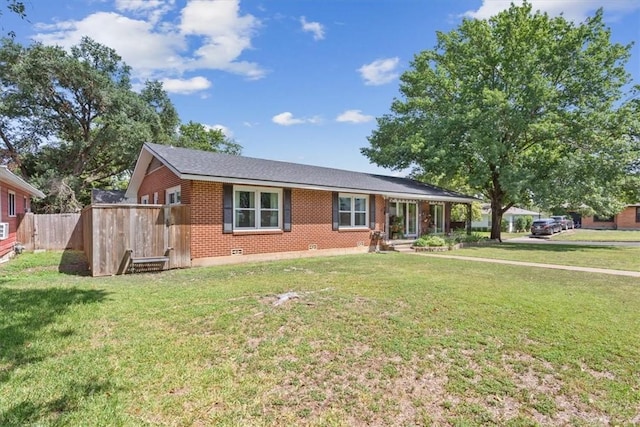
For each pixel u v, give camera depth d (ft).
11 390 10.62
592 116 60.59
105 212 30.94
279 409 9.92
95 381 11.25
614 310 19.20
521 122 63.10
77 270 33.86
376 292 22.86
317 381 11.41
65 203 79.87
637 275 31.19
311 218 46.47
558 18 66.03
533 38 66.03
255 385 11.12
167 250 33.86
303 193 45.60
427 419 9.51
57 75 80.07
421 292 22.97
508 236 97.96
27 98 80.59
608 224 136.05
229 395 10.55
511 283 26.58
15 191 49.39
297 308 18.98
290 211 44.14
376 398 10.49
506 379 11.61
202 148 125.29
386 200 57.36
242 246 39.45
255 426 9.16
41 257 42.55
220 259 37.58
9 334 15.05
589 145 62.23
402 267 34.88
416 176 94.99
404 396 10.62
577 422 9.45
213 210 37.17
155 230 33.35
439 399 10.48
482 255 47.24
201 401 10.23
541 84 62.03
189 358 12.94
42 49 78.54
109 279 28.43
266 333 15.35
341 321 16.93
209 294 22.18
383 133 85.92
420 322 16.90
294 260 41.06
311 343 14.35
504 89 68.85
